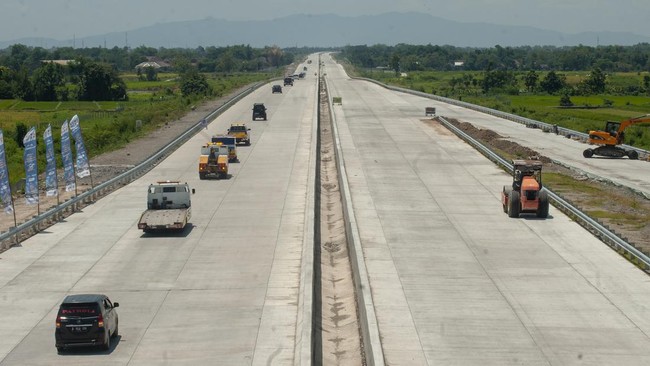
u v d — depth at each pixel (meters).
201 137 96.69
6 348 30.39
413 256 42.94
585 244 45.41
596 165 77.12
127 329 32.38
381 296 36.25
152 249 45.03
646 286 37.66
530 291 36.91
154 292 37.25
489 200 58.03
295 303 35.75
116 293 37.12
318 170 72.81
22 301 36.03
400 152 82.38
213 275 39.97
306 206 56.47
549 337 31.14
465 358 29.03
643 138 105.69
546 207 51.53
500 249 44.34
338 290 39.41
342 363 30.53
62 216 53.75
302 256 43.44
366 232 48.44
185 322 33.22
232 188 63.84
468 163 75.25
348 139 92.94
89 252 44.41
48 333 32.03
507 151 83.62
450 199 58.38
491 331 31.80
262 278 39.50
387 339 30.94
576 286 37.66
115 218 53.00
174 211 49.81
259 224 51.19
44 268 41.31
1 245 45.62
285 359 29.22
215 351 30.03
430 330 31.92
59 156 86.31
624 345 30.28
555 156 82.69
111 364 28.66
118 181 64.94
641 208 55.75
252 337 31.50
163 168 74.00
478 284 37.97
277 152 84.25
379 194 60.44
